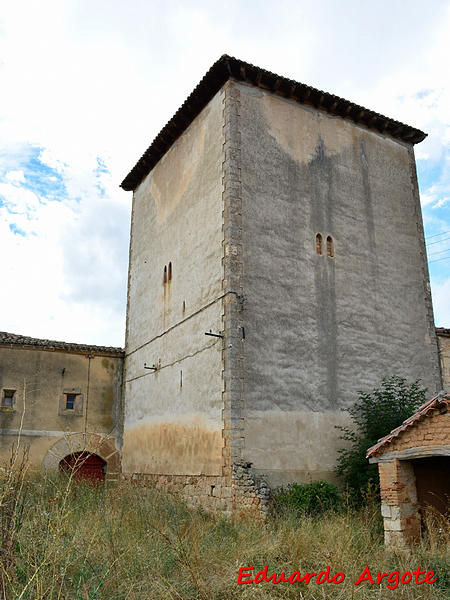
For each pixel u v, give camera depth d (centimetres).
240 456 1230
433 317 1692
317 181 1570
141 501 1235
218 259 1405
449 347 1708
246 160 1449
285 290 1411
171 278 1689
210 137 1553
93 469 1856
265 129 1512
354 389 1448
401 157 1806
